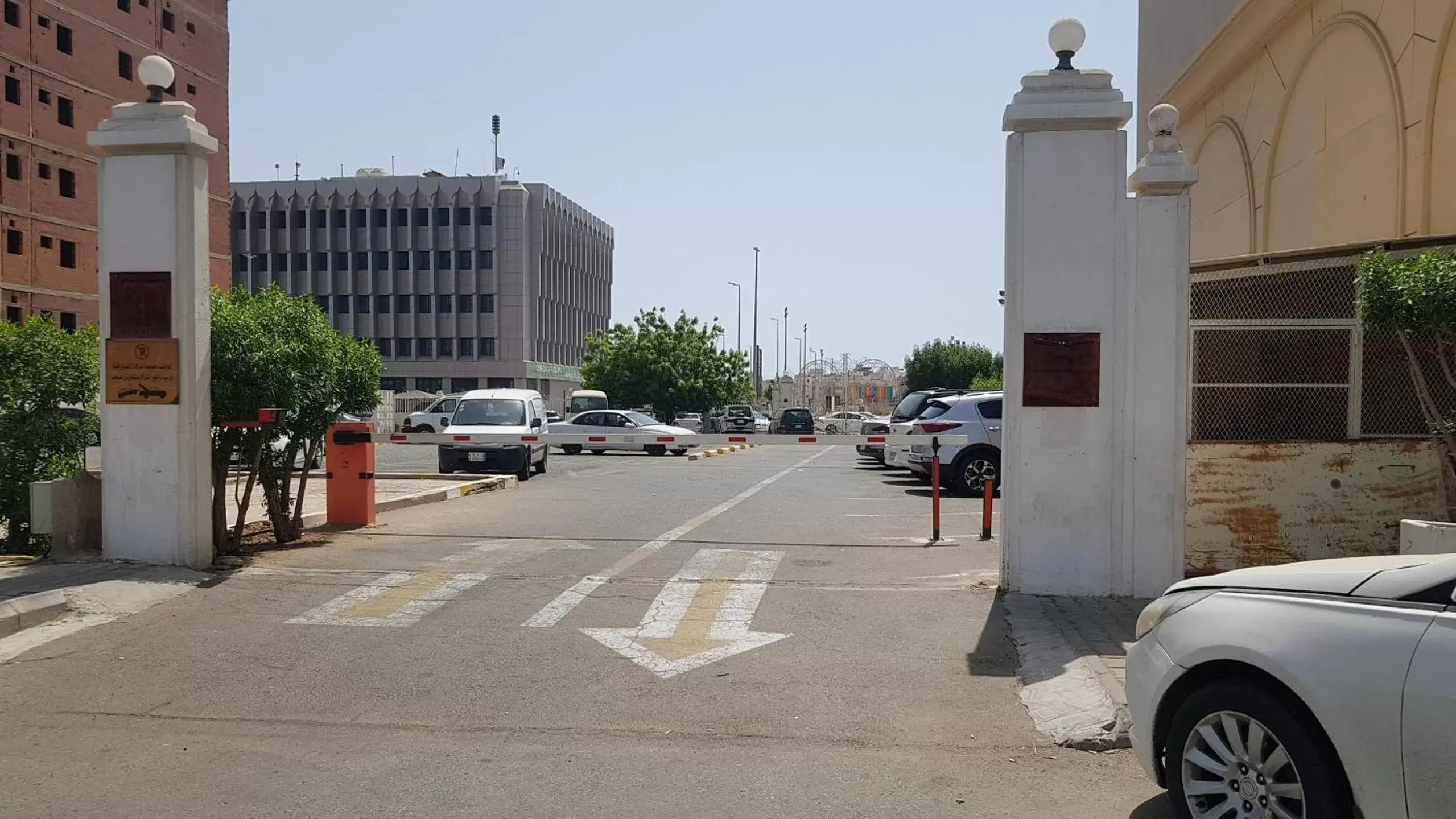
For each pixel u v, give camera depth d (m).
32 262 45.66
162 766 4.87
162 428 8.83
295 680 6.17
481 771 4.82
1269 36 14.22
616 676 6.28
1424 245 8.44
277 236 74.56
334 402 10.52
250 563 9.47
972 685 6.12
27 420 10.09
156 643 6.91
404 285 73.88
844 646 6.92
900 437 11.72
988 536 11.27
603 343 60.22
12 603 7.32
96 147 8.73
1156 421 7.98
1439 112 10.02
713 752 5.08
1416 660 3.26
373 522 12.28
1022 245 8.08
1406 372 8.70
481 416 21.23
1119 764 4.95
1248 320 8.94
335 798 4.50
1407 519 8.14
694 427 52.03
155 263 8.80
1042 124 7.97
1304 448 8.56
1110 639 6.80
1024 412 8.13
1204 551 8.66
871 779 4.76
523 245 73.38
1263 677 3.75
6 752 5.04
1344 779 3.43
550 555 10.13
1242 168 15.41
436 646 6.89
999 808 4.44
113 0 49.81
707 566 9.59
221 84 57.06
